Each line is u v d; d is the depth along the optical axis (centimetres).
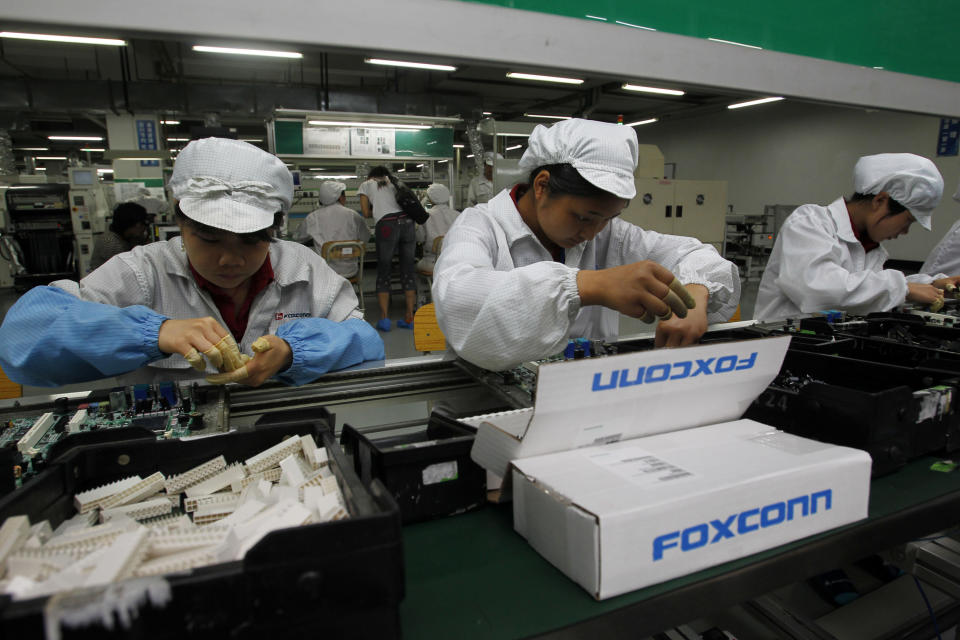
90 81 642
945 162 754
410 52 156
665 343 91
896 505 70
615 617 51
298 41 144
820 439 78
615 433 68
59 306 86
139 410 87
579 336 146
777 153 966
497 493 70
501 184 475
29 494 51
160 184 548
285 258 123
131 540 43
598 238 140
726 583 56
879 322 136
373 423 187
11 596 35
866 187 169
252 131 1051
